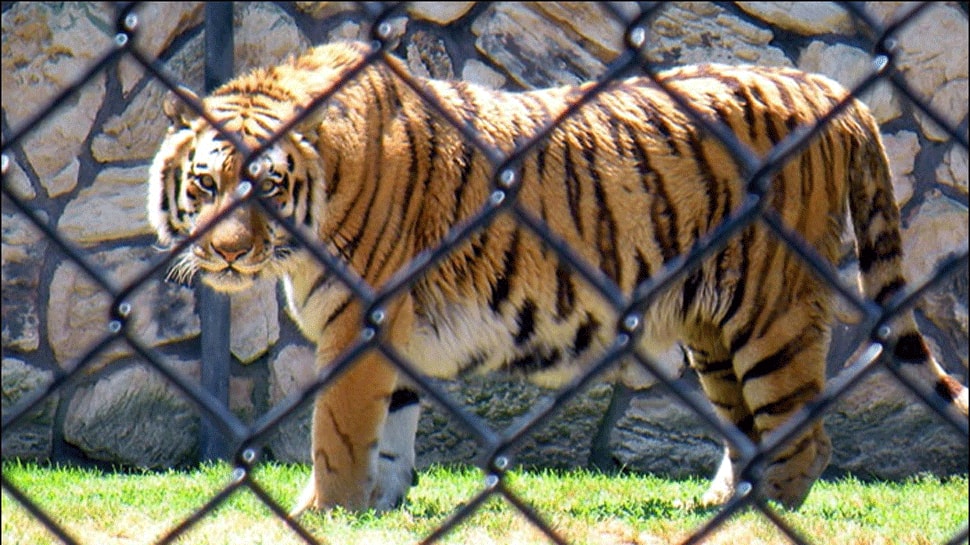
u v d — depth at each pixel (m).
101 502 10.85
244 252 10.12
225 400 14.78
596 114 11.31
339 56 11.02
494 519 9.99
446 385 14.93
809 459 11.55
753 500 4.48
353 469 10.58
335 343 10.61
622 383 15.05
